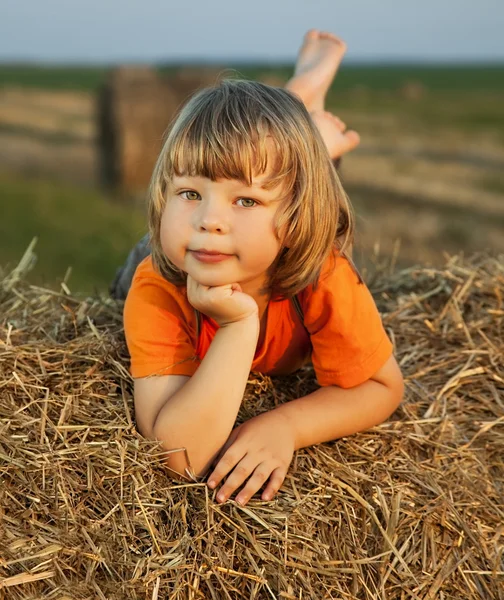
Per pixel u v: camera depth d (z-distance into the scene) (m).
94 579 1.49
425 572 1.69
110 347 2.05
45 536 1.51
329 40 3.08
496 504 1.88
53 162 14.42
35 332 2.17
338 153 2.81
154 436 1.75
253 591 1.53
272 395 2.04
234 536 1.60
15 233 7.52
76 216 8.63
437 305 2.56
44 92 34.53
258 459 1.72
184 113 1.70
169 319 1.88
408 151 15.08
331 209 1.76
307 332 1.99
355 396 1.91
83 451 1.68
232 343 1.72
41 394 1.83
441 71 104.62
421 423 2.04
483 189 11.16
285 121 1.65
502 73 92.38
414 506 1.79
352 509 1.74
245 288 1.85
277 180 1.61
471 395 2.17
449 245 7.90
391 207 9.72
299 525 1.67
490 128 20.34
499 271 2.64
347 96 37.75
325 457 1.85
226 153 1.56
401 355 2.32
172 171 1.65
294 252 1.73
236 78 1.90
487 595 1.70
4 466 1.60
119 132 11.88
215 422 1.71
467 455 1.97
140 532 1.60
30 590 1.45
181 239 1.64
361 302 1.91
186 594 1.53
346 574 1.63
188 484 1.69
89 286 5.87
